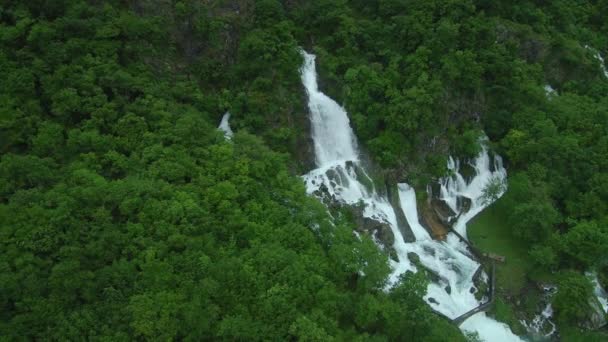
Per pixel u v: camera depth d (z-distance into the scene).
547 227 49.19
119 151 42.31
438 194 53.59
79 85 43.25
